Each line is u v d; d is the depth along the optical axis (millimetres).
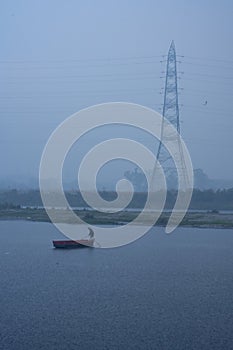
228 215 86250
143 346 21000
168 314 26125
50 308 27234
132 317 25578
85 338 21891
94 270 39875
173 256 47812
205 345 21297
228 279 36375
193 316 25859
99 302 28625
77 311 26594
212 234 66812
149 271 39625
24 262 44188
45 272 39031
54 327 23609
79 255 48688
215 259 46281
